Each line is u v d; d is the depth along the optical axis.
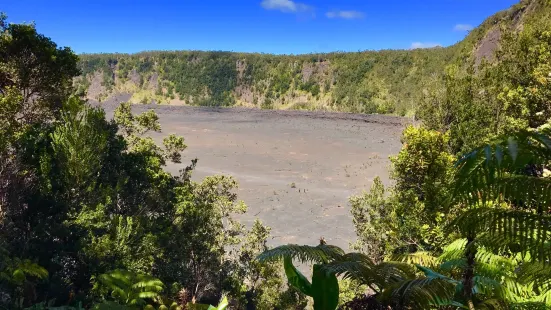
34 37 21.58
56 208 15.63
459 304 4.39
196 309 14.23
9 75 21.28
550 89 14.68
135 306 12.01
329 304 3.00
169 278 17.64
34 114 22.61
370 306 4.07
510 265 5.75
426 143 11.87
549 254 3.62
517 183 3.38
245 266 19.44
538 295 5.76
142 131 27.94
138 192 21.39
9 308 9.98
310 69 198.38
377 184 15.02
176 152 27.45
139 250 15.80
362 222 16.25
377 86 167.00
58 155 17.02
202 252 18.19
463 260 5.37
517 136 3.16
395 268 4.48
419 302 3.92
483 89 21.66
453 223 4.25
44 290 12.85
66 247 14.66
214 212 19.58
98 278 12.86
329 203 37.72
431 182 10.16
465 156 3.30
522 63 19.38
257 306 18.62
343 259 4.21
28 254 13.62
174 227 19.61
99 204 16.17
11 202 14.93
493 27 90.19
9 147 18.36
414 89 147.50
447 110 21.20
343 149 65.88
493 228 3.80
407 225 11.01
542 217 3.47
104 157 21.03
